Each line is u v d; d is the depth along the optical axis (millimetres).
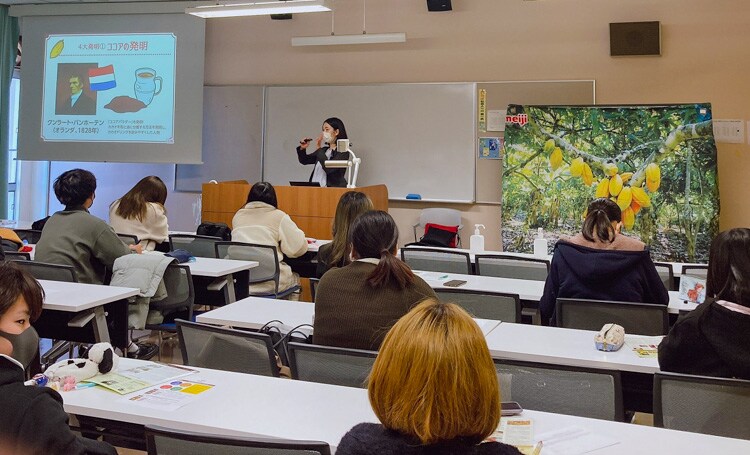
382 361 1136
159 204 4871
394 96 7578
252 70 8117
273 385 2049
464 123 7371
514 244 6945
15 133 8617
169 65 7762
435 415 1074
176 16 7734
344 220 3340
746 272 1975
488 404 1099
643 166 6629
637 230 6641
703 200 6453
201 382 2070
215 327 2330
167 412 1830
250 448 1430
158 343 4684
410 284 2346
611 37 6902
